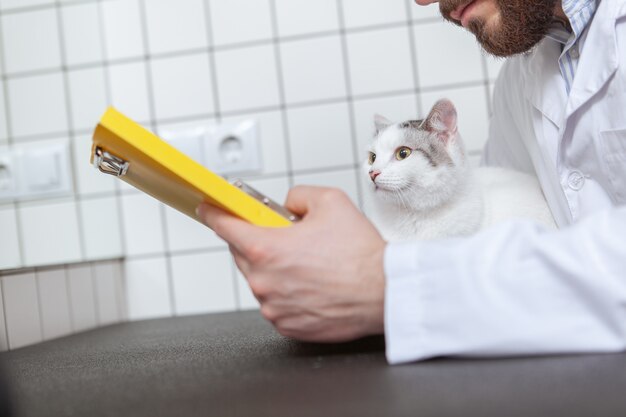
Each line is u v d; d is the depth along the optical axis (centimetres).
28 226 127
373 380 48
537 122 99
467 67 148
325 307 58
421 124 115
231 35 152
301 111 151
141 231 154
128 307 155
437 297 53
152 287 154
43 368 71
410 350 53
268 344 74
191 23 153
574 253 51
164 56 154
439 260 54
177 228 154
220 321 126
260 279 58
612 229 52
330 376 51
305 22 151
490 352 52
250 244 58
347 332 59
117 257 151
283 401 43
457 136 111
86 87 150
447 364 52
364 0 149
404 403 41
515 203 107
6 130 127
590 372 45
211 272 153
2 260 117
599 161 89
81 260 138
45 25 140
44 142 137
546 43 97
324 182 151
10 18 131
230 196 58
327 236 58
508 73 113
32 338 110
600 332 50
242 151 151
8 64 129
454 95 148
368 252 57
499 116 120
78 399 49
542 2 83
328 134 151
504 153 125
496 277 52
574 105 87
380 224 113
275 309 59
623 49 83
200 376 55
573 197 94
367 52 150
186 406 44
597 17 85
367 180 117
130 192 154
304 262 57
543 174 104
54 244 133
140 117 155
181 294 154
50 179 134
